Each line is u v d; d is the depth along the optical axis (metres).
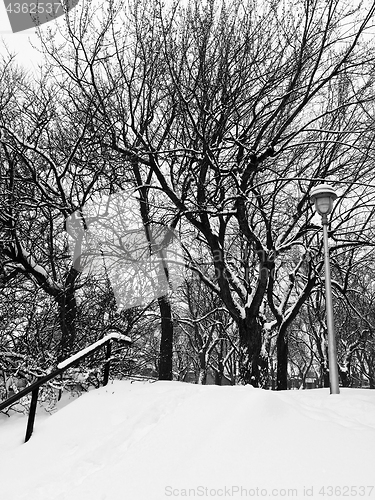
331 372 5.72
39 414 5.95
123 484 3.11
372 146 10.60
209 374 32.69
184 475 3.00
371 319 19.27
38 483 3.55
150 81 9.78
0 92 10.89
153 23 9.23
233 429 3.46
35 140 9.69
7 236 9.34
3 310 7.70
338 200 11.67
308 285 12.36
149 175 11.16
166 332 11.62
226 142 10.48
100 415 4.71
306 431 3.41
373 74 9.63
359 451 3.10
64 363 4.91
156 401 4.61
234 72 9.44
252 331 10.06
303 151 10.69
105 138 9.85
